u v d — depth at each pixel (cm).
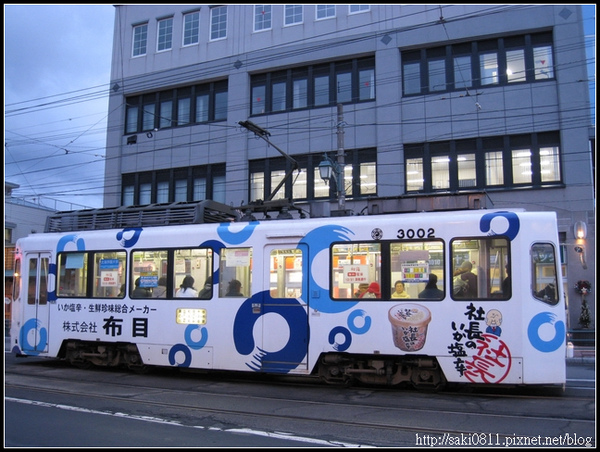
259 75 2295
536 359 736
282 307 860
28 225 3297
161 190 2434
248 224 912
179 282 945
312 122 2158
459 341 764
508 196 1870
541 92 1877
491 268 766
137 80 2516
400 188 1978
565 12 1869
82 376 1001
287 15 2255
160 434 579
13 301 1120
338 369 844
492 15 1942
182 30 2458
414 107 2008
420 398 774
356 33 2112
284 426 616
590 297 1730
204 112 2397
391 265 813
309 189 2128
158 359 943
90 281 1031
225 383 923
